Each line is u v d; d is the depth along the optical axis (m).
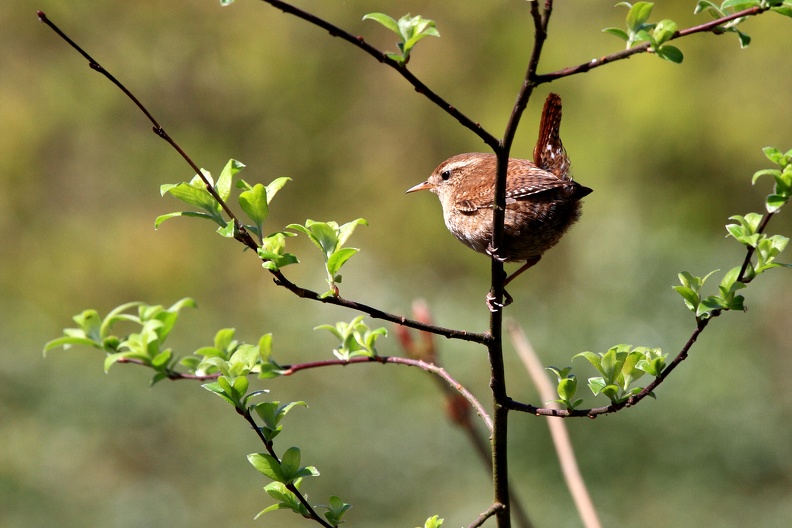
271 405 3.65
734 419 11.29
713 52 18.73
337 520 3.64
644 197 18.23
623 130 18.55
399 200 20.25
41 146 20.52
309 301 15.34
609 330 12.73
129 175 20.59
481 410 3.98
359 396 12.51
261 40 21.25
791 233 18.22
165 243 19.17
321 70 21.39
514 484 10.96
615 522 10.40
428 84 20.75
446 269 19.27
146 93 21.11
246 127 21.38
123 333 18.39
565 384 3.67
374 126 21.08
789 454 11.01
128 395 12.62
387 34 21.28
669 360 11.96
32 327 16.16
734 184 18.52
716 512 10.53
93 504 11.41
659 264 13.75
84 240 19.58
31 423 12.36
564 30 19.88
